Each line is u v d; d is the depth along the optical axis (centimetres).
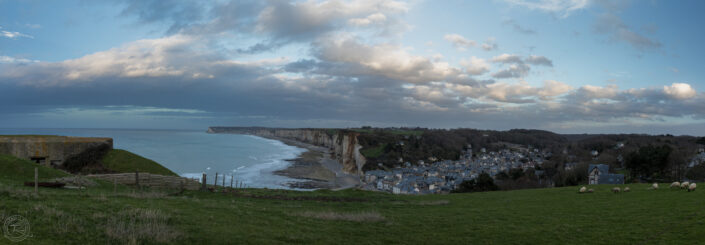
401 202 3600
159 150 18638
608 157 12250
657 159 8119
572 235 1803
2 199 1552
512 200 3428
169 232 1409
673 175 8181
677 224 1806
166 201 2225
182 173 10794
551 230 1936
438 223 2233
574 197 3266
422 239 1798
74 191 2403
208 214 1895
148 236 1316
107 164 4944
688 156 10788
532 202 3169
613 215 2244
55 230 1230
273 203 3158
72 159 4794
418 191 9244
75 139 4991
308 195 3903
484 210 2822
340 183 10906
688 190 2967
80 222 1363
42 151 4619
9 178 2780
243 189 4184
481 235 1891
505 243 1725
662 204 2453
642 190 3344
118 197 2233
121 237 1262
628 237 1684
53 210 1444
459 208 3036
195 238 1398
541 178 11681
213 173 11019
